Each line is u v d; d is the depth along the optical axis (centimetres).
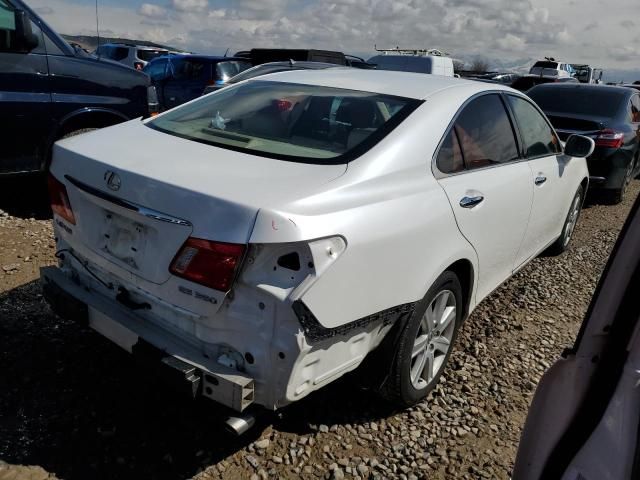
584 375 141
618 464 132
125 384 297
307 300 210
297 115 299
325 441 270
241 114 314
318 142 278
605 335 137
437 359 312
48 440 255
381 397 288
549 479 144
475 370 345
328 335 222
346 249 222
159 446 257
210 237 213
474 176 315
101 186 248
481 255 324
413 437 280
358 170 250
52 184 283
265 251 210
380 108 296
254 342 215
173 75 1116
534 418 151
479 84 358
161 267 229
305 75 357
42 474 236
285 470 250
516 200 360
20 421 264
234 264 210
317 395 302
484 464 268
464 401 313
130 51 1947
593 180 771
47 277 281
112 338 251
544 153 432
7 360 307
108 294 264
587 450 139
